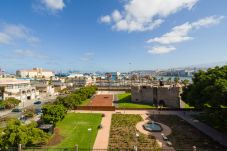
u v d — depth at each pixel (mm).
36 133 39531
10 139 34562
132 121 63312
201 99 57688
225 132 51656
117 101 105750
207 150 39875
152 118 67938
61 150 39062
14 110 82000
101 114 74188
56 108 53219
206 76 59219
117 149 40344
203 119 65750
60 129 53969
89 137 47688
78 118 67188
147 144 43625
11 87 104188
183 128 55812
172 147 41812
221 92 44938
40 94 134750
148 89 99875
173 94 91438
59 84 183000
